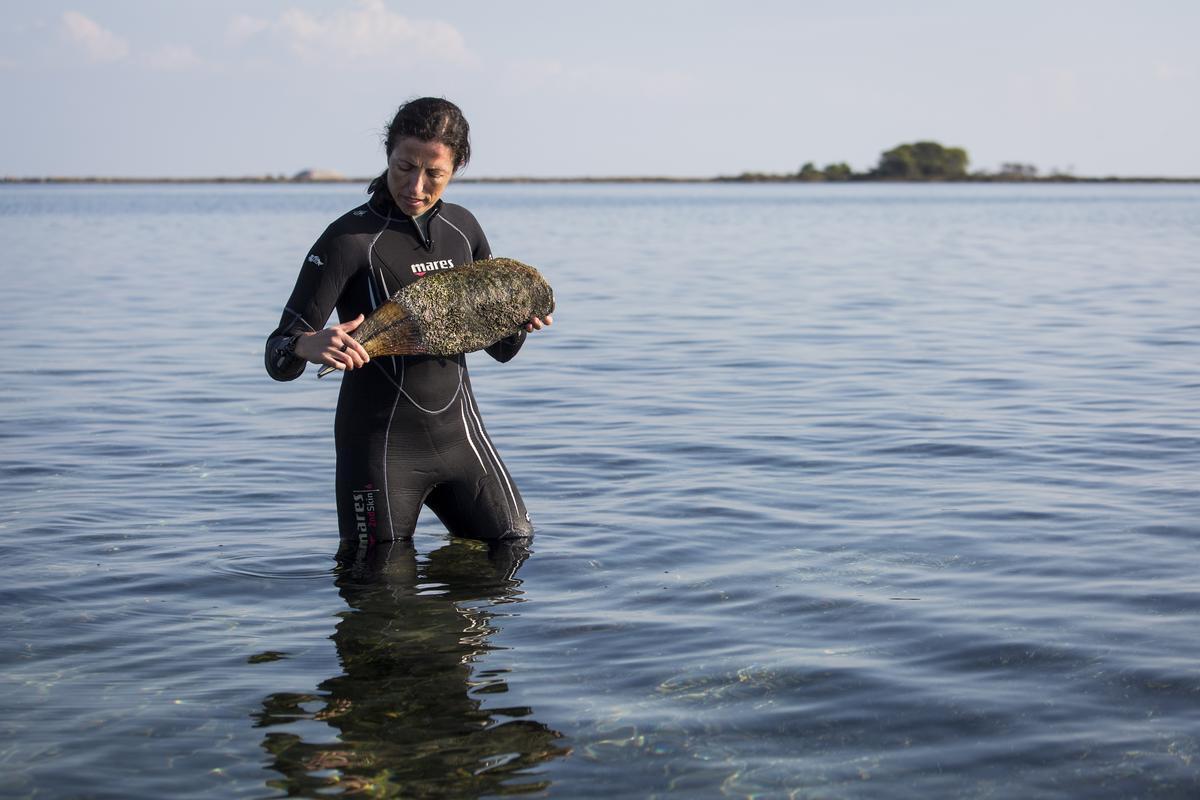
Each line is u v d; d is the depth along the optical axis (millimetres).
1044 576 4816
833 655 4023
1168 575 4793
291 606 4613
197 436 7844
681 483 6523
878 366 10648
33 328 13562
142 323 14133
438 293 4926
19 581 4895
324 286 4891
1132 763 3215
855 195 127312
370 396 5078
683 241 33344
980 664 3910
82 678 3908
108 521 5812
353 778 3230
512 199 114938
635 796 3111
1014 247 29469
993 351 11508
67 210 70375
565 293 17953
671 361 11125
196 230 41312
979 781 3146
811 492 6281
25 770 3266
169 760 3334
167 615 4516
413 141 4801
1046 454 7070
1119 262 23734
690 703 3662
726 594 4684
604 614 4480
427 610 4551
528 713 3615
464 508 5355
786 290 18266
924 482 6445
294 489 6465
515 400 9172
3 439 7723
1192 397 8867
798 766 3248
